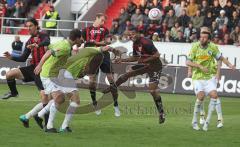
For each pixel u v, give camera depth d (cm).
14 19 6319
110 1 6819
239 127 3102
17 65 5475
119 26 5938
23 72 3116
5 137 2544
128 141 2556
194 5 5781
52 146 2364
